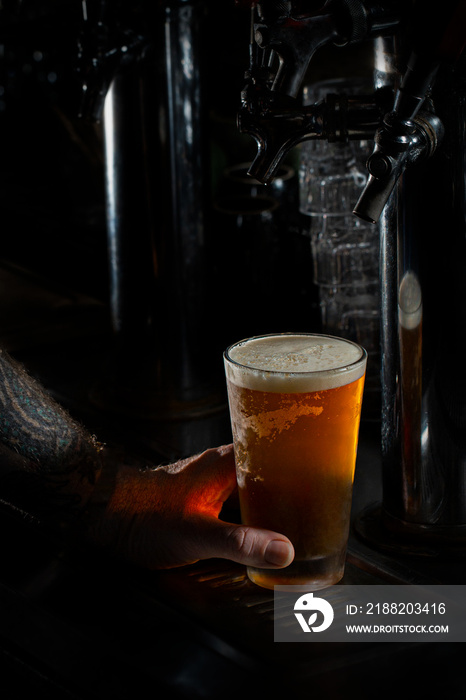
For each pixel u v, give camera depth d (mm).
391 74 921
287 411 893
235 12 1396
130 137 1219
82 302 1561
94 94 1160
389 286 969
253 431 908
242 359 931
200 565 987
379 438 1169
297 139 928
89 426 1218
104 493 1004
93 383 1324
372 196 894
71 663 896
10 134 2000
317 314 1366
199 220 1248
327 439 901
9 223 1777
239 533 929
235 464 967
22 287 1639
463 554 979
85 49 1152
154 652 888
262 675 862
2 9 1690
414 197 941
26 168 1979
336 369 886
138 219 1235
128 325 1265
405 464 980
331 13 882
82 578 971
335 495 920
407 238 949
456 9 830
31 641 922
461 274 949
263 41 887
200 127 1234
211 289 1272
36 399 1025
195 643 893
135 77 1206
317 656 877
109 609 933
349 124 923
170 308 1247
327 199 1256
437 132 901
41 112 1916
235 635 899
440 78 913
